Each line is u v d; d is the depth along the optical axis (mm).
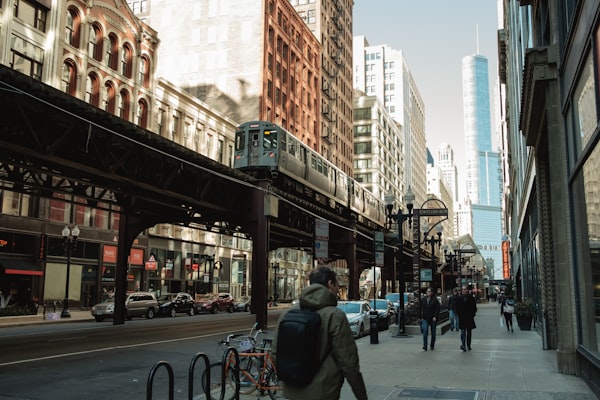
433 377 11297
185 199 26109
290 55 76812
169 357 14891
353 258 48219
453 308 26578
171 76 71938
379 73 157375
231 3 70625
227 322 32469
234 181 29188
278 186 33812
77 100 18859
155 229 50469
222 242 61094
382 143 120688
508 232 96375
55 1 36562
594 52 8320
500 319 36625
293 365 4078
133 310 35750
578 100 10125
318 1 90188
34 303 33219
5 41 32656
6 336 21047
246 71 68500
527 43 21172
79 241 41469
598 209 8828
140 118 46062
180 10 73000
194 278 55812
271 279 70500
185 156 25250
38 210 38062
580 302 10953
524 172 30172
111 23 42281
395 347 17438
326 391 4082
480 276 109188
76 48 38594
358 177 115125
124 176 23016
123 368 12844
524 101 14125
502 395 9336
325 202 41781
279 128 32781
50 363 13328
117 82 42781
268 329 27125
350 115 104500
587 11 8664
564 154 11828
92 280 42781
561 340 11789
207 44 70938
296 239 47531
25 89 17125
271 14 71875
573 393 9508
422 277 33969
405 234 63219
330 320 4172
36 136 17844
